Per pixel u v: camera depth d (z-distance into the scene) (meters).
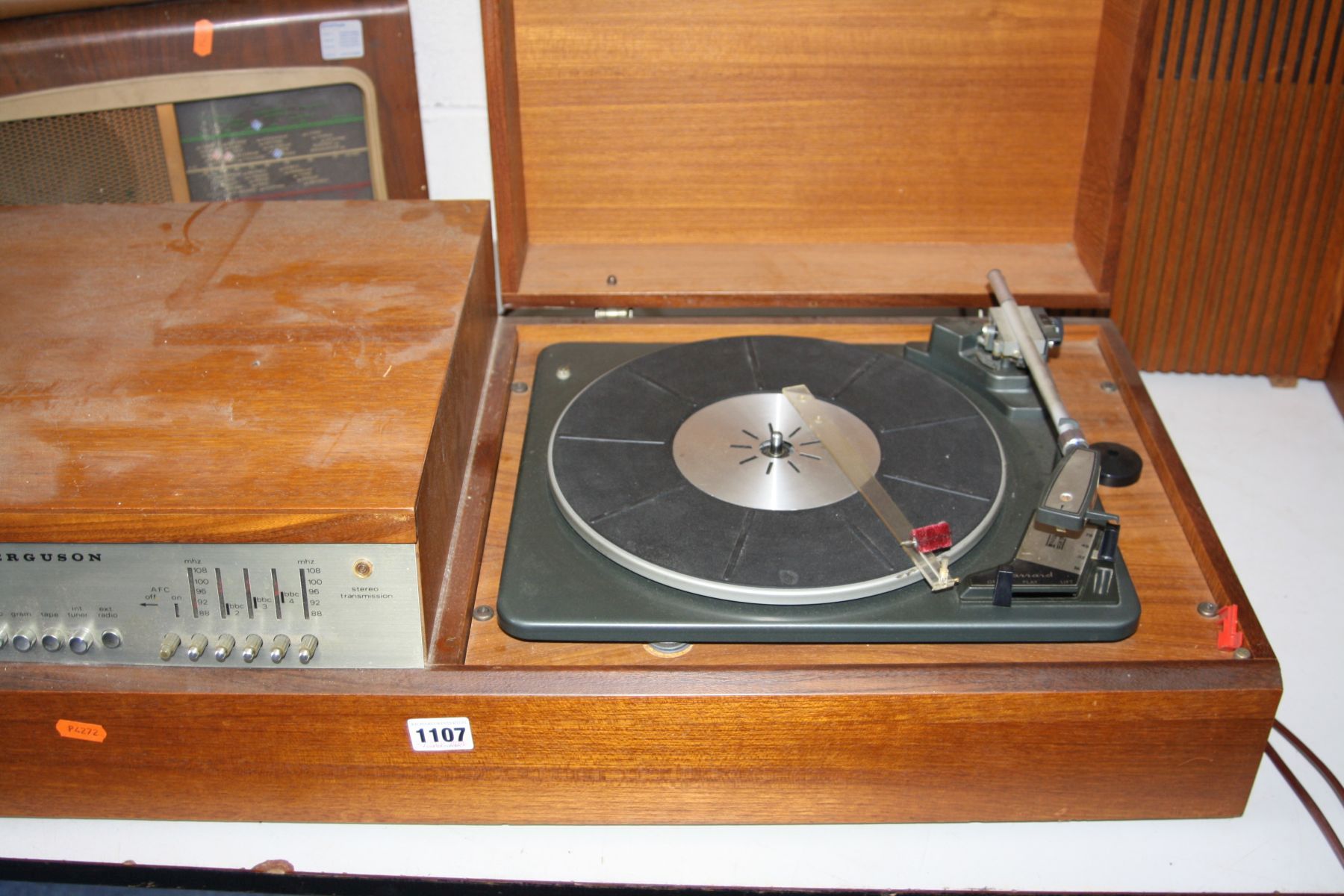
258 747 1.06
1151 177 1.63
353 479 1.00
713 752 1.05
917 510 1.16
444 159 1.77
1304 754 1.17
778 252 1.61
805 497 1.18
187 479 1.00
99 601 1.02
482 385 1.39
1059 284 1.54
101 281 1.29
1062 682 1.04
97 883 1.09
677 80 1.52
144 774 1.08
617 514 1.15
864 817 1.11
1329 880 1.06
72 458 1.02
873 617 1.08
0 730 1.06
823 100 1.54
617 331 1.50
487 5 1.36
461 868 1.07
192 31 1.41
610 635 1.07
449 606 1.10
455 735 1.04
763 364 1.37
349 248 1.37
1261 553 1.44
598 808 1.09
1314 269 1.67
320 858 1.08
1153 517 1.26
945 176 1.59
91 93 1.41
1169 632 1.12
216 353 1.17
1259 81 1.55
